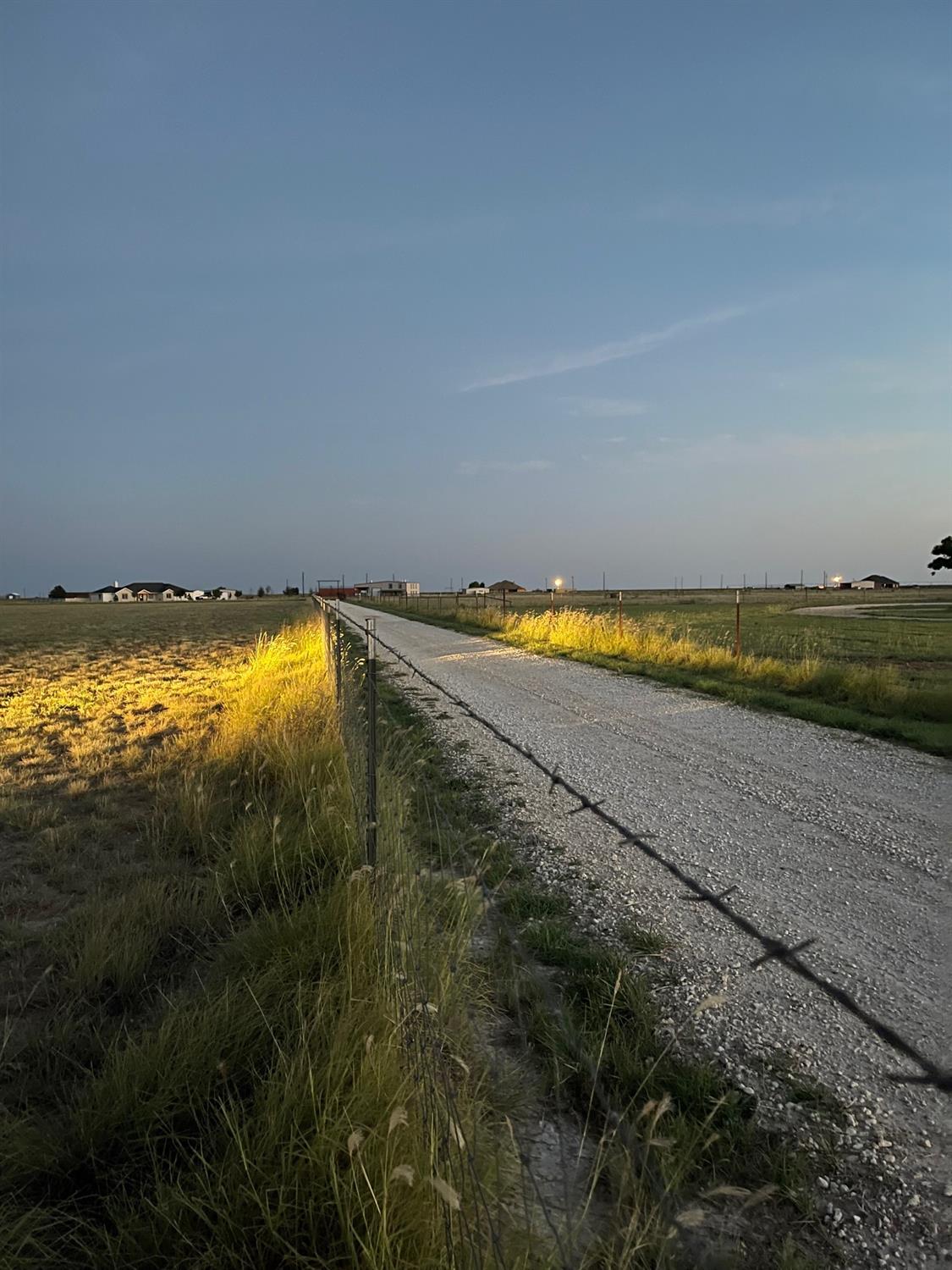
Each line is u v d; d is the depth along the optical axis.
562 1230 2.16
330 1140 2.22
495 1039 3.28
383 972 3.21
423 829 5.98
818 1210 2.43
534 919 4.52
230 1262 2.08
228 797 7.04
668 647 17.92
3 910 5.02
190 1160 2.44
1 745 10.62
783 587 196.88
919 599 95.50
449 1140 2.06
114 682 18.06
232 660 23.52
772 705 11.92
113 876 5.54
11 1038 3.54
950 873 5.20
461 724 10.89
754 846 5.81
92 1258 2.21
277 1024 3.16
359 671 12.84
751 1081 3.04
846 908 4.66
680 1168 2.32
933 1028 3.37
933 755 8.71
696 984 3.79
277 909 4.67
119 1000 3.87
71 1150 2.70
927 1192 2.49
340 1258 2.01
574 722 10.99
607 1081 3.02
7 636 38.84
